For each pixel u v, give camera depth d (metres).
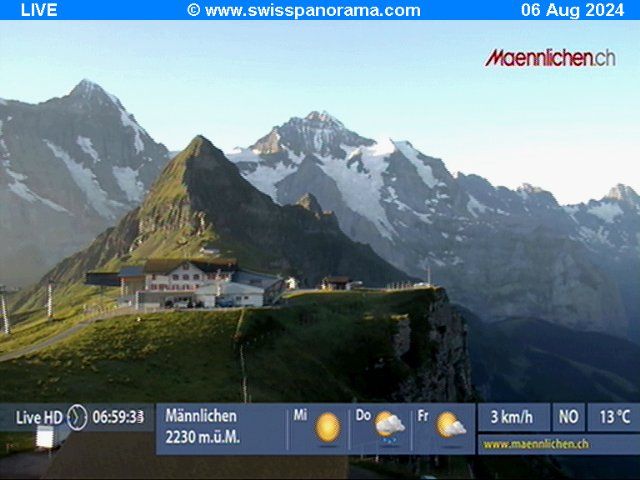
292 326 131.38
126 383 94.62
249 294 145.50
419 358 152.25
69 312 176.88
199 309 132.12
